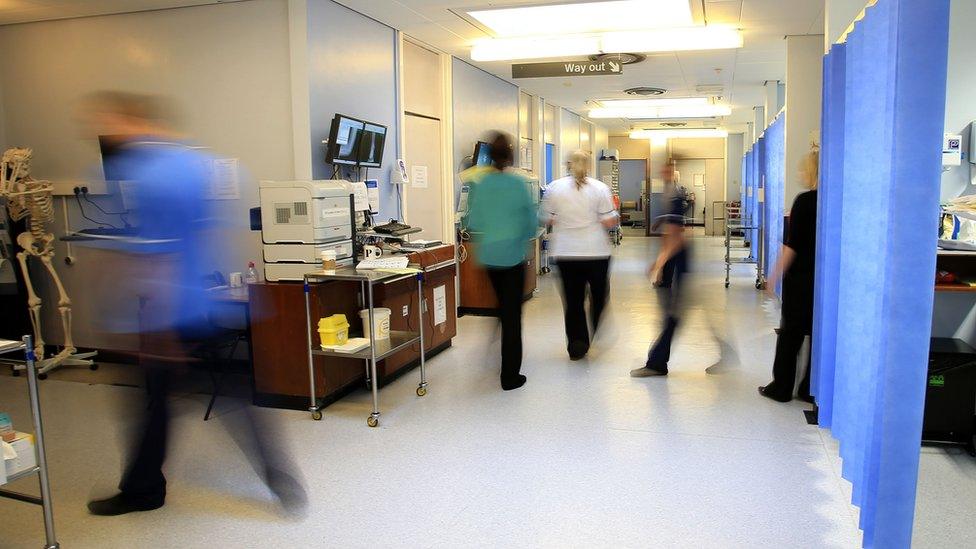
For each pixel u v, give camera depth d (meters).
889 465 2.10
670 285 4.73
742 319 6.79
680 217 4.71
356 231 4.49
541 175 11.00
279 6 4.85
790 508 2.83
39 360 5.17
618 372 4.92
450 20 5.74
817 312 3.80
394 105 6.05
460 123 7.56
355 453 3.51
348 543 2.63
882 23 2.40
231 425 3.09
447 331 5.72
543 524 2.74
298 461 3.41
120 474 3.32
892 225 2.03
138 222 2.70
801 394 4.26
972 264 3.66
